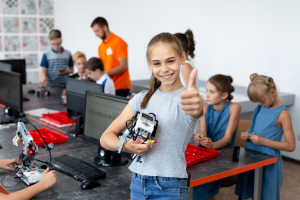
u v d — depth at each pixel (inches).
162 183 38.5
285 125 71.7
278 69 133.9
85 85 84.6
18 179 55.3
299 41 125.0
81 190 51.0
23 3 227.1
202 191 73.2
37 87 160.7
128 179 56.1
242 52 145.9
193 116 36.5
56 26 244.7
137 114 38.2
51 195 49.1
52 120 95.4
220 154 69.4
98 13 228.7
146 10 192.9
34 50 238.4
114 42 130.0
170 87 39.8
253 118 77.9
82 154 69.3
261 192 70.7
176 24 175.2
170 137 38.5
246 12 141.6
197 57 166.9
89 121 68.5
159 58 35.7
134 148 37.1
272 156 68.2
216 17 154.3
